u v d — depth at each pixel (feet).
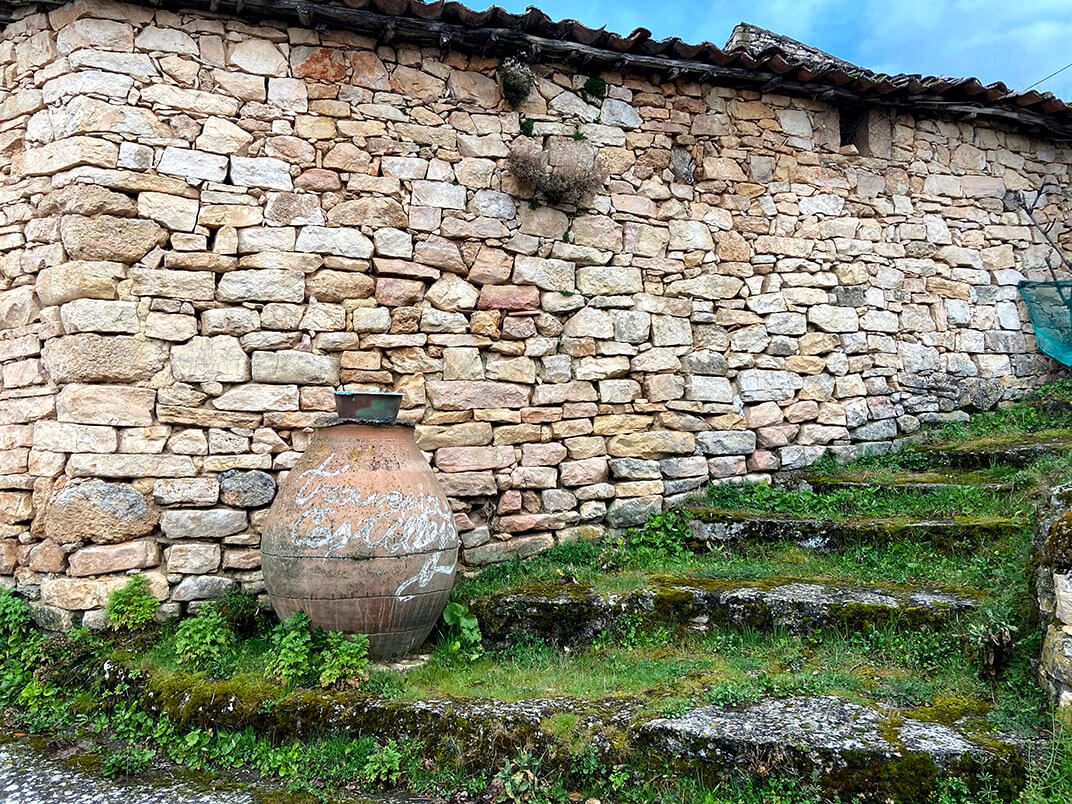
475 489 16.12
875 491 16.84
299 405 14.88
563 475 16.99
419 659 12.66
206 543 14.08
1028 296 22.02
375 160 15.79
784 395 19.26
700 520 16.63
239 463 14.37
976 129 22.07
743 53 18.03
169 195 14.19
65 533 13.17
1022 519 13.96
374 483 12.09
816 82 19.35
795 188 19.76
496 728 10.06
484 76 16.88
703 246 18.74
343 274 15.34
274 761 10.34
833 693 10.55
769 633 12.67
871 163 20.70
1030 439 18.47
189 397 14.08
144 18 14.33
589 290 17.56
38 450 13.82
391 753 10.06
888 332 20.54
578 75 17.81
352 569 11.68
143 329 13.84
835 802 8.73
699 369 18.47
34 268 14.10
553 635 13.43
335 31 15.64
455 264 16.29
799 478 18.48
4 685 12.34
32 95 14.29
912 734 9.27
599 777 9.56
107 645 12.84
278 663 11.63
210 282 14.39
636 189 18.20
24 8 14.60
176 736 11.02
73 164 13.66
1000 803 8.52
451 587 12.92
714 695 10.44
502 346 16.62
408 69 16.19
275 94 15.12
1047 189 22.82
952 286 21.38
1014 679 10.39
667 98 18.70
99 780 10.09
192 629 12.46
